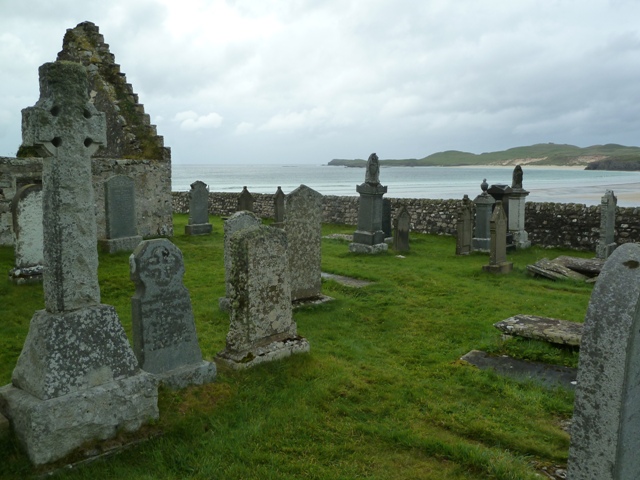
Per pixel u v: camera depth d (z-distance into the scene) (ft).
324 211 82.12
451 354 23.41
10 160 46.80
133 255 17.60
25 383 14.19
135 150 60.13
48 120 13.56
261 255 20.88
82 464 13.71
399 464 14.49
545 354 22.70
